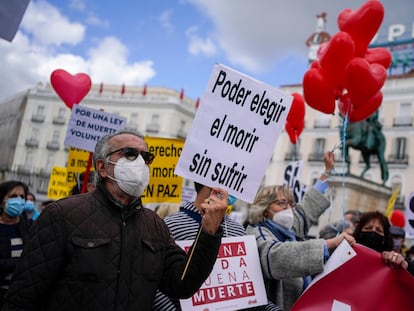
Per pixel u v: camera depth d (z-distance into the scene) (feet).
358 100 11.98
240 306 8.55
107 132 16.25
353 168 105.91
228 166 8.07
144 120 151.12
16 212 12.59
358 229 11.90
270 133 8.31
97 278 6.22
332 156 12.48
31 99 153.17
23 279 6.07
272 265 8.91
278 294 9.55
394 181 100.58
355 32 12.45
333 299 8.61
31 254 6.18
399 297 8.54
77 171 19.52
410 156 99.40
